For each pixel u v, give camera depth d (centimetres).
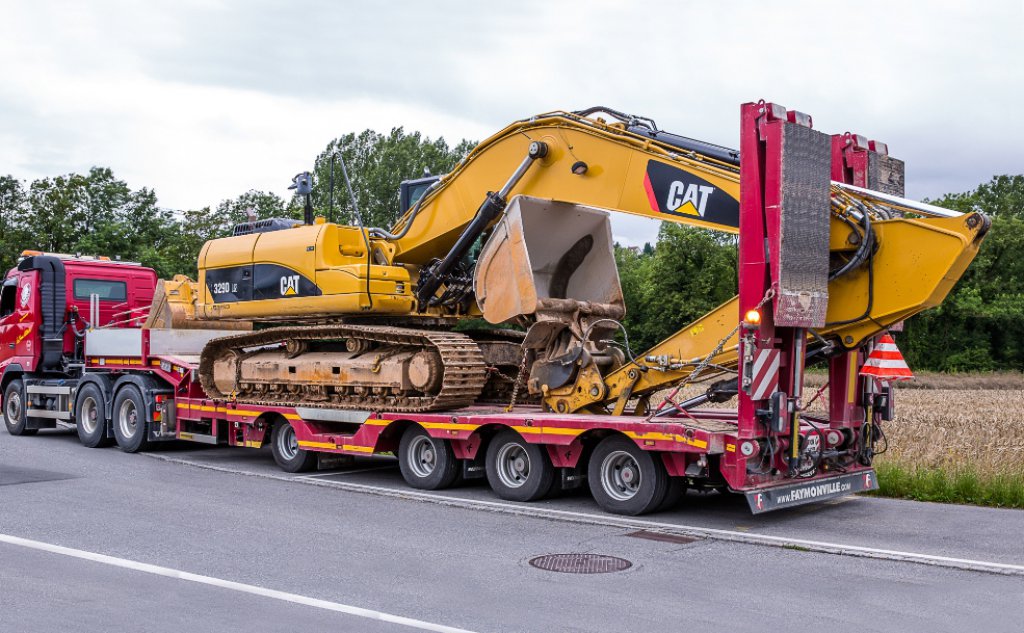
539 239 1137
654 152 990
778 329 885
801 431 923
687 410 1038
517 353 1243
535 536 838
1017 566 713
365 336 1184
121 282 1755
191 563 725
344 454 1291
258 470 1292
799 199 854
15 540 805
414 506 1002
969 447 1387
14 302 1738
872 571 706
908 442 1440
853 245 894
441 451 1092
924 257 855
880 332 912
